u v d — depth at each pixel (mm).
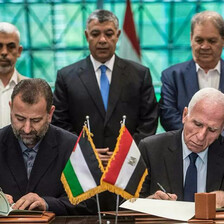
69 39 12625
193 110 3963
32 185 4082
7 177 4094
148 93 5684
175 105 5629
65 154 4191
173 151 4258
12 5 12352
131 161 3504
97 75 5676
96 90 5578
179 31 12758
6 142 4164
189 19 12703
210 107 3898
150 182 4258
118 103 5570
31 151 4172
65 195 4121
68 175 3537
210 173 4188
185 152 4227
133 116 5605
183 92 5602
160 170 4242
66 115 5609
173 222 3430
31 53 12562
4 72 5574
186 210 3592
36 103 3877
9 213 3609
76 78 5633
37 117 3893
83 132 3578
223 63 5691
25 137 3943
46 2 12414
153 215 3592
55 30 12547
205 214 3453
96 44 5621
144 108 5637
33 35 12516
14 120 3926
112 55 5719
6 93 5590
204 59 5535
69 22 12539
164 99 5660
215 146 4238
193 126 3967
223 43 5562
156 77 12898
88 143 3570
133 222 3484
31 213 3625
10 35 5547
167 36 12797
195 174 4176
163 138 4336
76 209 4031
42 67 12648
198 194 3471
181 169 4215
